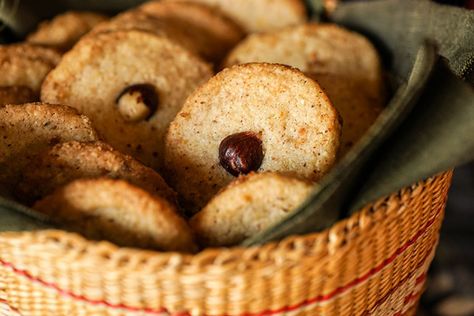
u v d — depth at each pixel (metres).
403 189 0.27
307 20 0.40
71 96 0.33
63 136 0.30
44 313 0.27
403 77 0.36
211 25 0.39
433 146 0.27
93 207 0.26
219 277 0.25
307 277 0.26
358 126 0.34
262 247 0.25
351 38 0.37
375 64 0.36
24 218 0.26
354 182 0.26
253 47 0.37
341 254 0.26
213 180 0.31
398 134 0.27
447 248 0.46
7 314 0.28
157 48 0.34
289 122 0.30
